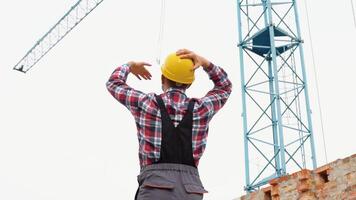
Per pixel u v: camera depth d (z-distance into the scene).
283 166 32.34
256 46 36.53
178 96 4.76
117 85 4.89
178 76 4.82
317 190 18.36
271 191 19.62
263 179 32.94
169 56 4.95
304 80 35.88
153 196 4.41
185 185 4.44
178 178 4.46
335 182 17.88
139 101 4.67
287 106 34.78
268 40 37.81
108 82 4.96
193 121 4.66
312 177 18.69
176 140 4.55
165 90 4.91
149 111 4.61
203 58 4.97
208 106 4.79
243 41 37.31
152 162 4.52
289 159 33.31
